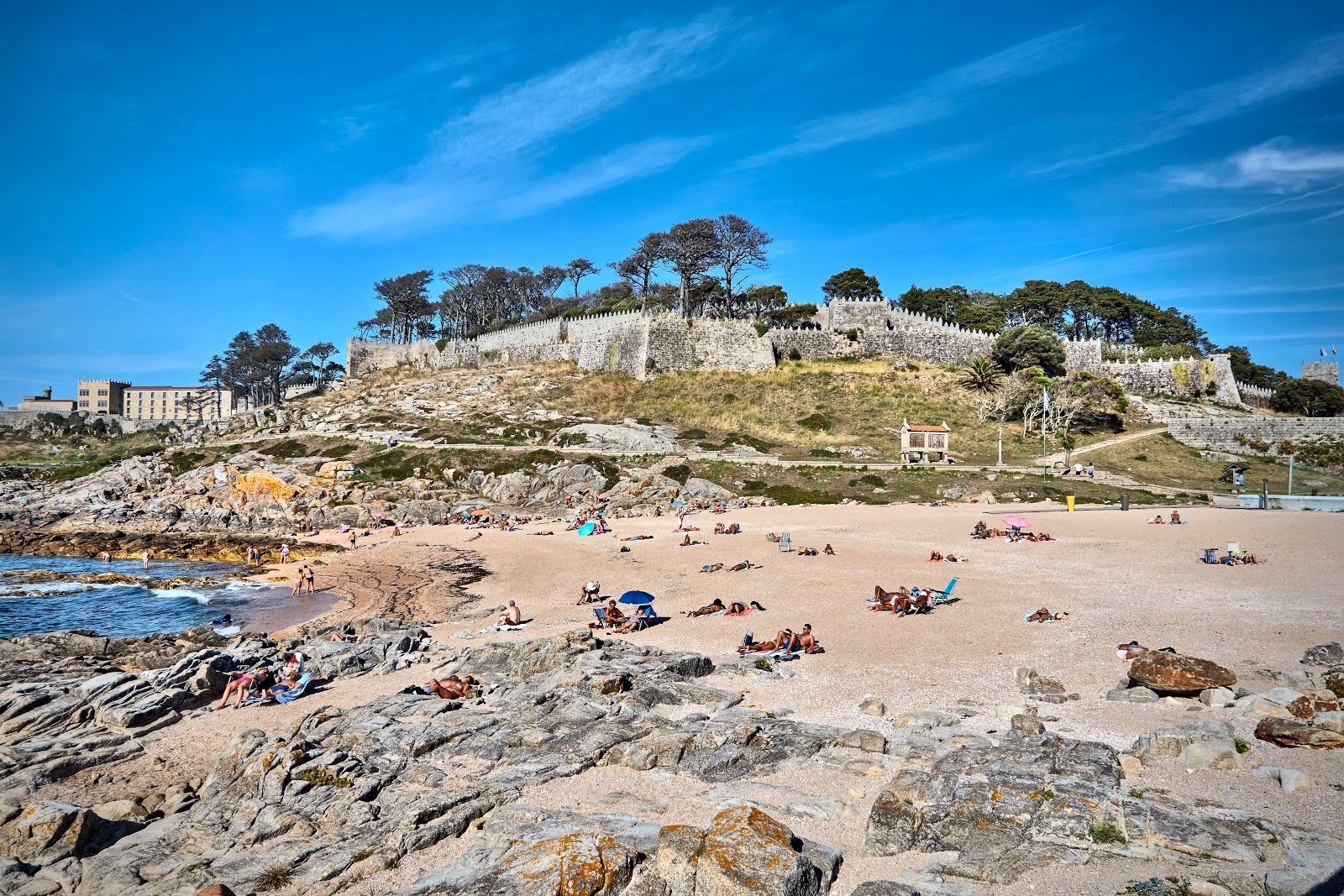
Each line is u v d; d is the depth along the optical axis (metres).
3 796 17.72
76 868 14.67
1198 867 11.34
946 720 18.20
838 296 154.38
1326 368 147.25
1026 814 12.95
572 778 16.47
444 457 90.44
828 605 32.47
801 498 75.50
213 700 24.84
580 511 74.75
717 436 96.69
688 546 51.03
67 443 194.25
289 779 16.89
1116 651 23.83
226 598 45.25
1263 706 17.22
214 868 14.04
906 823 13.13
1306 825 12.29
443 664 26.78
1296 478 87.19
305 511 79.50
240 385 195.75
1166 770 14.72
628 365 124.00
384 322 192.50
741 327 125.31
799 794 15.05
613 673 22.05
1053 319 159.12
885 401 107.81
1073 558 41.72
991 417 104.75
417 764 17.45
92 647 30.77
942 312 153.00
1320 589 31.28
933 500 74.00
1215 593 31.48
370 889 13.06
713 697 20.69
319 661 27.34
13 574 51.88
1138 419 107.06
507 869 12.45
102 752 19.94
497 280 174.12
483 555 55.84
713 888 11.54
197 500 82.94
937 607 31.14
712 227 128.75
